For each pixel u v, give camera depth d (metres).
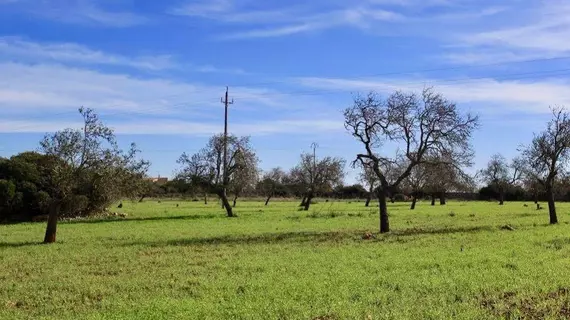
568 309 12.12
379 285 15.45
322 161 89.44
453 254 22.50
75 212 56.66
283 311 12.39
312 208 82.25
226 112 65.62
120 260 23.00
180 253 25.34
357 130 38.66
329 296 13.80
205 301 13.60
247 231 39.16
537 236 30.72
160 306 13.01
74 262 22.48
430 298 13.38
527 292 14.04
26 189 53.09
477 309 12.07
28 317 12.54
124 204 104.56
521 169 84.50
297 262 20.80
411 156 38.16
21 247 28.77
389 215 58.94
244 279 17.03
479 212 65.50
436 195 116.38
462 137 37.94
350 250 24.94
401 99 39.78
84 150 32.12
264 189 106.50
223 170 63.47
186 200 130.00
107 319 12.02
